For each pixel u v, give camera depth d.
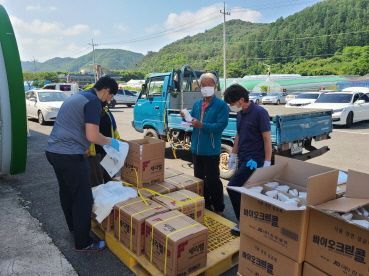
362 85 39.59
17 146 5.46
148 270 2.83
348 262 1.91
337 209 1.97
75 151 3.15
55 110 13.36
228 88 3.51
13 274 3.02
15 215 4.30
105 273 3.05
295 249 2.14
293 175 2.64
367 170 6.84
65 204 3.60
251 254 2.46
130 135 11.54
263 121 3.39
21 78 5.29
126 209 3.18
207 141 3.98
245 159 3.52
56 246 3.51
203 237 2.83
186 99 7.34
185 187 3.83
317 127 6.47
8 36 5.19
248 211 2.44
